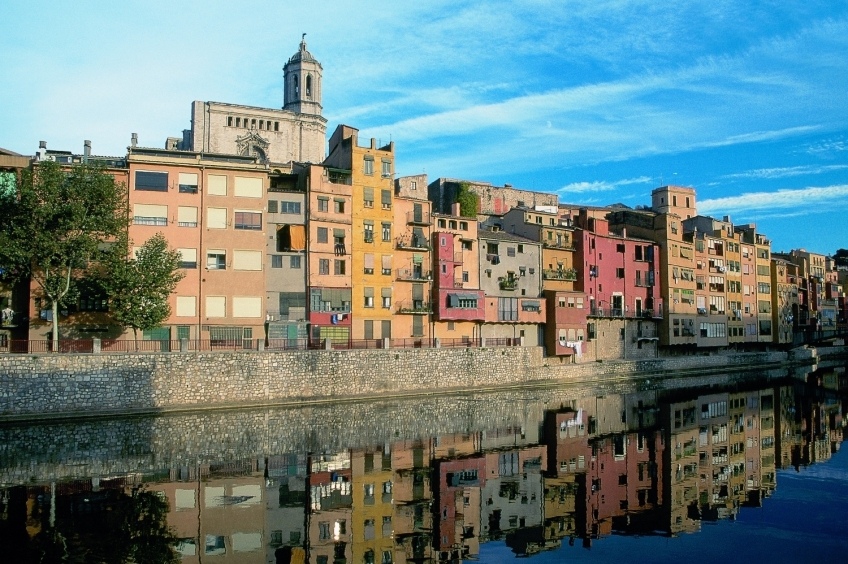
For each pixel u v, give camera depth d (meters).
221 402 50.12
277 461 33.28
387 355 60.19
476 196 93.88
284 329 61.31
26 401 42.94
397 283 70.75
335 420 46.66
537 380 72.69
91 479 29.11
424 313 71.75
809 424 48.22
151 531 22.47
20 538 21.41
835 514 26.44
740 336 108.12
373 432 42.22
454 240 75.19
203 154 59.94
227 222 59.19
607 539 23.47
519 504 27.55
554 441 40.47
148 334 55.69
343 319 66.06
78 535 21.83
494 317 77.12
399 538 23.09
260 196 60.69
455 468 32.94
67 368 44.34
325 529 23.58
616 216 103.75
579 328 82.69
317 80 105.81
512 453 36.75
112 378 45.84
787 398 64.12
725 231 107.81
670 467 34.38
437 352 64.06
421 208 73.88
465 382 66.19
